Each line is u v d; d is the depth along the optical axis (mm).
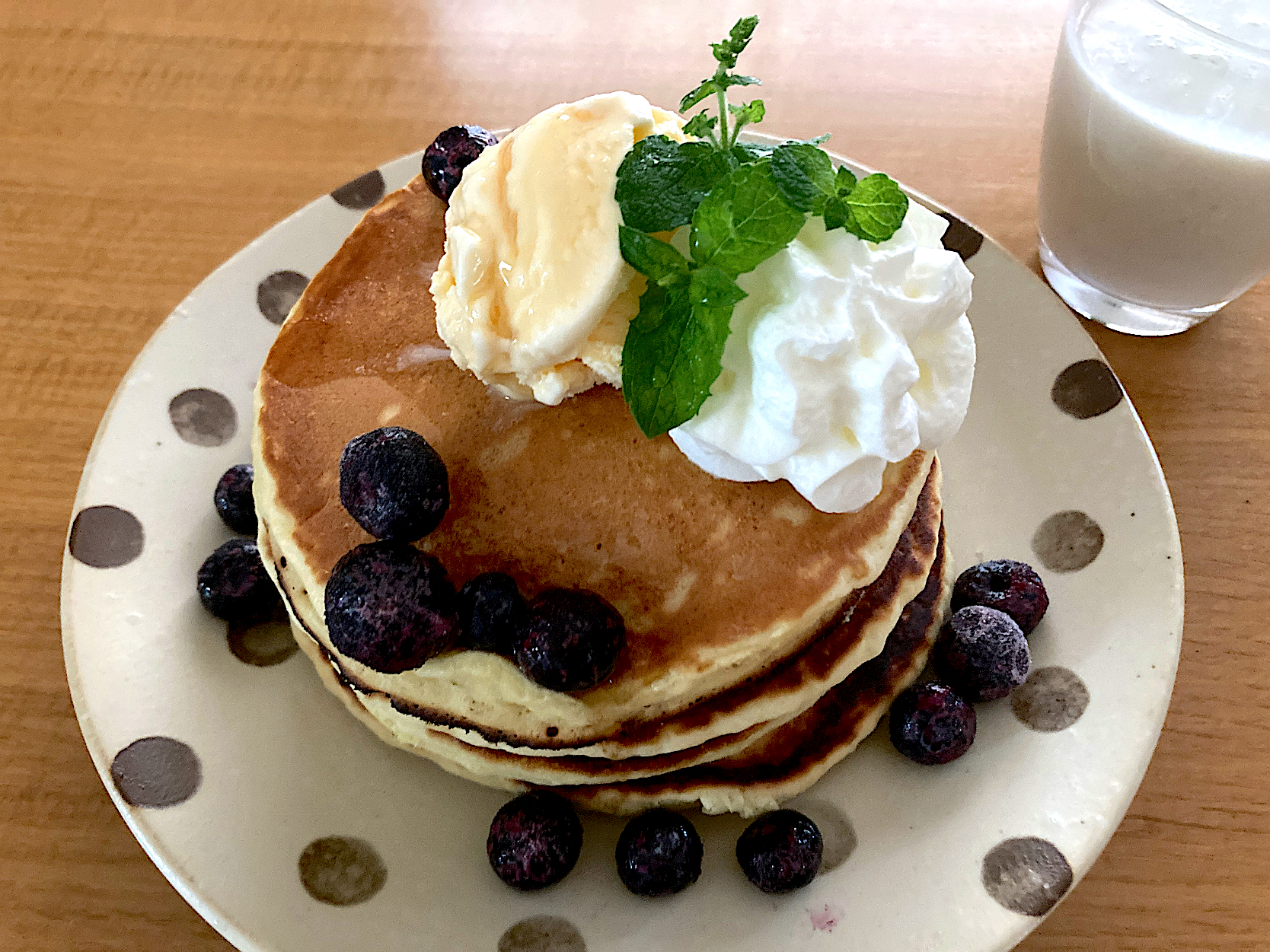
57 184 317
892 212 178
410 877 200
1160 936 205
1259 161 239
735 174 172
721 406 188
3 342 285
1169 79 248
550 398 196
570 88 342
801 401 180
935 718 208
